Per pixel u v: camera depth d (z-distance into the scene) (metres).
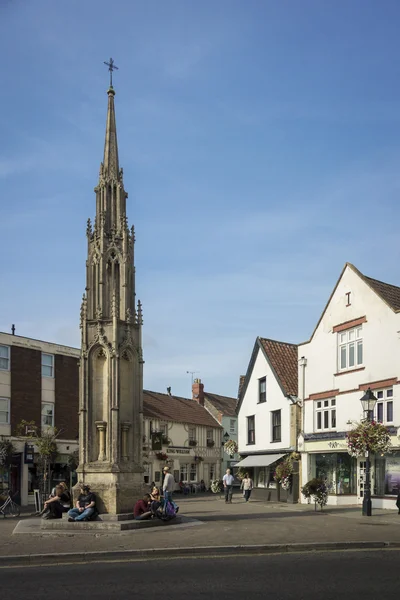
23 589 11.61
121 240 24.44
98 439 22.75
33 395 44.41
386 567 13.50
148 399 59.53
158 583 12.01
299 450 34.66
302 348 35.59
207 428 64.81
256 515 25.73
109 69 26.36
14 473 41.97
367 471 25.28
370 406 25.92
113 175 25.14
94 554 15.23
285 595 10.87
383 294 30.34
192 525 21.36
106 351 22.95
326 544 16.50
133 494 22.14
